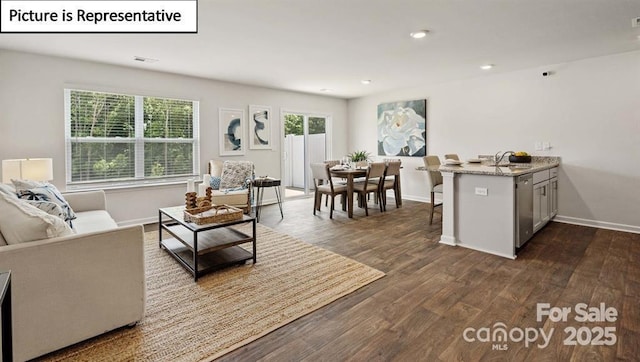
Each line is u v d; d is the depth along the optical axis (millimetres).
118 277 1914
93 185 4352
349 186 4977
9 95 3705
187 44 3561
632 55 3957
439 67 4699
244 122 5836
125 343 1842
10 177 3312
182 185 5082
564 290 2475
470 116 5523
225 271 2857
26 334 1633
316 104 7016
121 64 4359
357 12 2781
